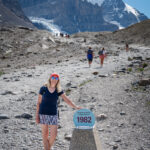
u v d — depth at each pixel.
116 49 48.06
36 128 7.82
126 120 8.30
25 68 26.45
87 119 5.28
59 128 7.96
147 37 69.75
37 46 45.75
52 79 5.52
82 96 11.70
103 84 13.81
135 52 40.50
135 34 75.44
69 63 28.44
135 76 15.07
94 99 10.97
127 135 7.18
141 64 20.50
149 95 10.55
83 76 17.92
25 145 6.52
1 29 55.81
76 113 5.33
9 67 29.41
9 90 13.70
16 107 10.21
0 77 19.36
